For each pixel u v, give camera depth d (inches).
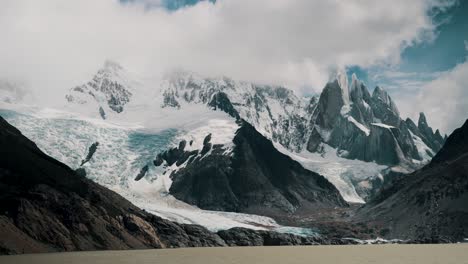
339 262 7721.5
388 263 7406.5
